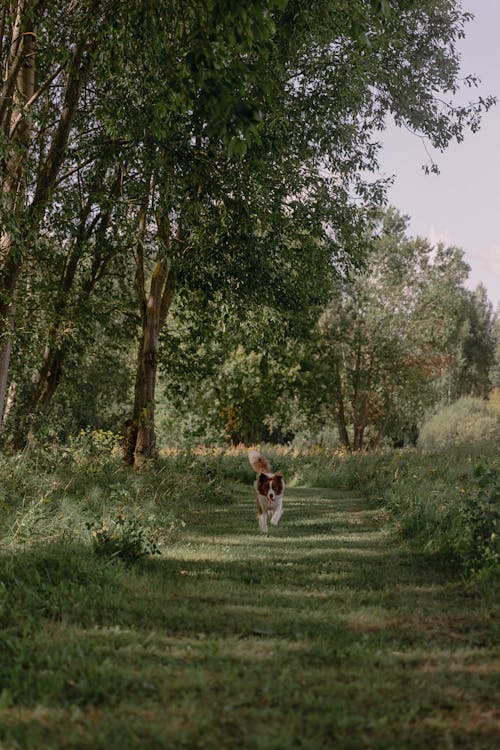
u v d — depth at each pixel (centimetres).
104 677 429
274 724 372
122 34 1141
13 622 545
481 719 387
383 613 641
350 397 4862
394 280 4666
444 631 582
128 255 2144
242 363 4081
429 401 5291
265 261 1608
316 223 1792
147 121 1256
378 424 5559
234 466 2702
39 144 1619
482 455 2061
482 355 9906
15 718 369
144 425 2053
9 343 1462
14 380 2119
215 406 4066
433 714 395
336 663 491
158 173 1412
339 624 598
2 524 927
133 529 884
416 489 1433
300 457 2900
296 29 1266
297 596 715
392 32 1816
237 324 1878
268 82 798
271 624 591
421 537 1067
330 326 4503
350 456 2830
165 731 355
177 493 1577
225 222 1510
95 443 1850
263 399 4247
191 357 2388
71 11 1373
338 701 408
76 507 1053
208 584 754
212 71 763
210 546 1036
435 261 4697
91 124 1633
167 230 1727
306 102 1648
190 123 1287
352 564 915
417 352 4691
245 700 406
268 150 1436
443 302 4644
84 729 358
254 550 1020
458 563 881
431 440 4000
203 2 820
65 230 1641
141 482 1528
